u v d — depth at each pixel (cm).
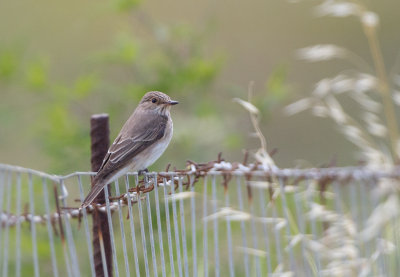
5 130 1526
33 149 1574
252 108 863
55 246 1127
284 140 1784
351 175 708
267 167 777
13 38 1794
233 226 1101
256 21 2206
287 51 2064
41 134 1323
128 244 1119
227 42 2095
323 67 2034
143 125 1095
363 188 711
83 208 804
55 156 1261
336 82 1055
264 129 1809
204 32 1451
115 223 1135
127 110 1398
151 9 2173
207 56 1964
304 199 888
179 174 784
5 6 2223
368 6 2186
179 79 1363
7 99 1517
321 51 1077
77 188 1246
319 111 1041
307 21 2195
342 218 783
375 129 1004
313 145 1759
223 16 2217
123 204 850
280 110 1870
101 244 832
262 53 2064
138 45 1386
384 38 2114
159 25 1443
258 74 1984
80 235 1142
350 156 1678
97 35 2059
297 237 769
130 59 1370
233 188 1173
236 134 1372
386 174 699
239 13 2239
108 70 1688
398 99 1043
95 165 909
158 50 1468
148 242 1113
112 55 1380
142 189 814
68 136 1267
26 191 1192
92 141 908
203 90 1413
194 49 1430
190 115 1376
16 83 1427
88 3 2195
